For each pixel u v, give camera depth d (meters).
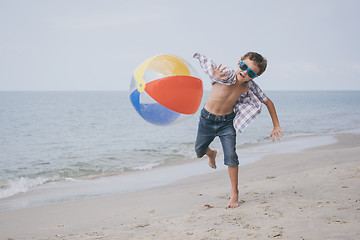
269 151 10.58
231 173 4.01
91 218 4.26
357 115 30.81
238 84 3.85
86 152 12.24
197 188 5.71
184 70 3.68
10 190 6.71
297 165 7.38
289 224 3.22
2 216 4.67
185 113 3.73
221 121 3.92
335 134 15.50
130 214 4.20
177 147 12.70
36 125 25.12
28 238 3.63
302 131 17.55
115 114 39.16
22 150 13.10
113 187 6.62
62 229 3.89
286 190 4.65
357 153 8.33
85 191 6.40
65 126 24.28
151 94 3.61
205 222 3.49
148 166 8.98
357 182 4.82
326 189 4.54
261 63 3.68
